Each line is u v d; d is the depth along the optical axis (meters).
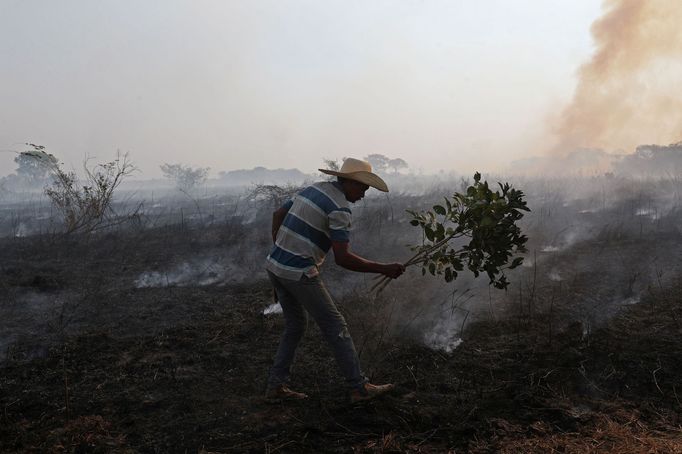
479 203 3.57
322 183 3.58
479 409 3.44
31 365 4.41
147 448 3.11
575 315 5.11
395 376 3.97
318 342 4.68
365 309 5.48
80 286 7.18
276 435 3.19
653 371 3.84
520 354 4.25
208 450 3.07
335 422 3.34
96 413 3.54
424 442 3.09
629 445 2.96
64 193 11.92
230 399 3.71
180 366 4.31
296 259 3.47
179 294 6.65
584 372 3.89
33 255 9.55
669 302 5.33
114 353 4.63
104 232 12.22
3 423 3.43
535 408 3.43
